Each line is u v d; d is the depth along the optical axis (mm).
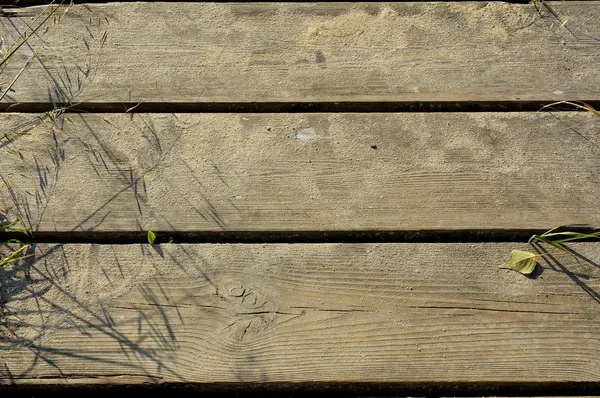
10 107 1332
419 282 1263
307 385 1234
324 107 1345
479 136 1323
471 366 1233
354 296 1258
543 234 1272
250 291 1257
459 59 1365
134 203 1288
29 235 1279
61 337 1239
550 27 1386
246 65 1356
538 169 1310
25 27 1377
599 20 1390
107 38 1369
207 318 1247
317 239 1288
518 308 1254
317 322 1247
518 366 1234
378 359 1235
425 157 1312
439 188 1299
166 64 1355
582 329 1246
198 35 1373
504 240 1291
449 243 1279
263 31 1377
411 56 1366
